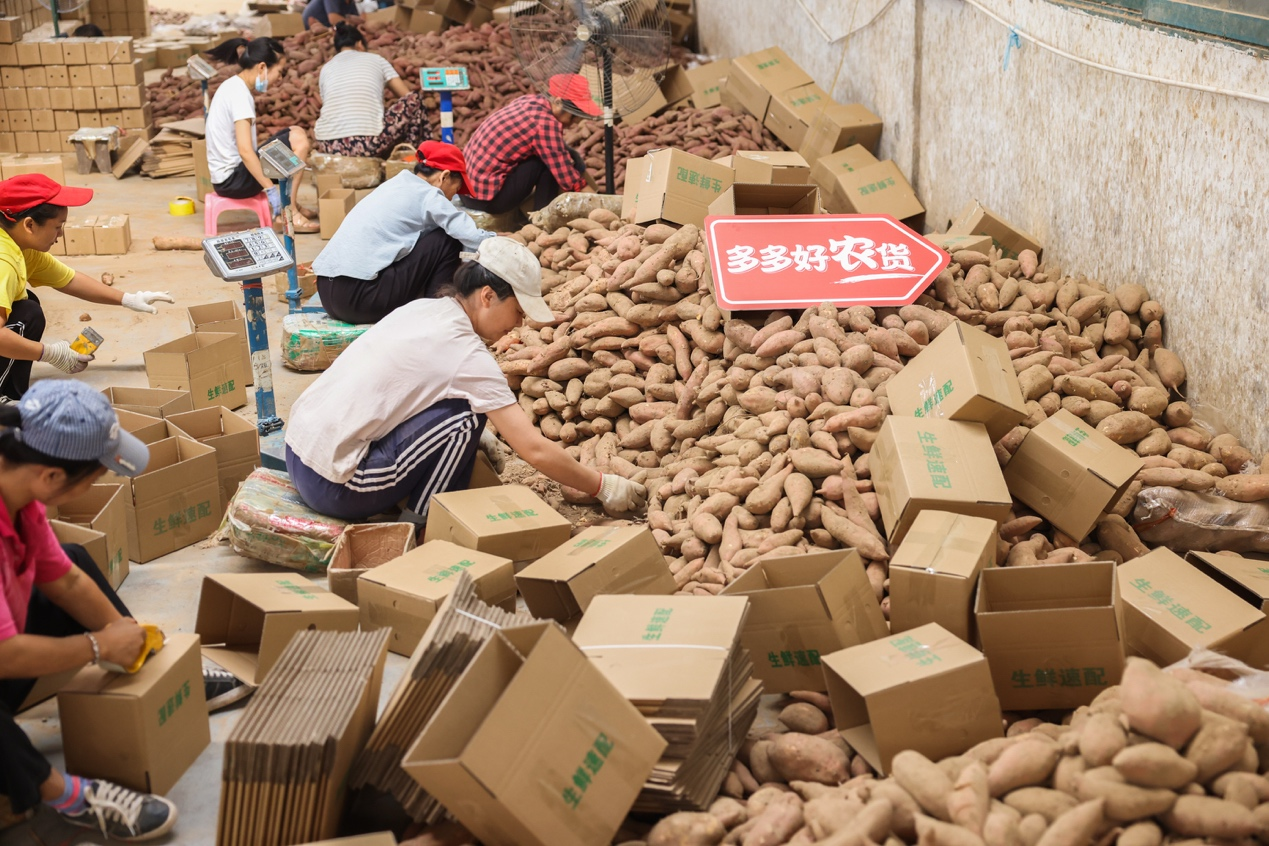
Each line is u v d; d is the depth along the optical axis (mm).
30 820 2482
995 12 5371
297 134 8125
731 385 3900
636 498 3844
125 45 9305
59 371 5234
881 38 7031
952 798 2045
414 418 3541
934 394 3332
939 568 2684
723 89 8109
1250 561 2980
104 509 3316
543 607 3113
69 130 9469
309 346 5234
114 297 5082
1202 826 1961
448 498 3486
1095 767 2062
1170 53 3957
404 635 3078
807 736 2500
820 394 3607
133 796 2432
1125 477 3148
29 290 4863
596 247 5168
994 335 4211
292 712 2248
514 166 6562
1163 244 4113
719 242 4242
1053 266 4793
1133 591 2818
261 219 7086
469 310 3643
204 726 2727
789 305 4055
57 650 2342
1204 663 2463
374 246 5039
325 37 10703
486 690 2146
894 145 6945
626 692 2291
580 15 6301
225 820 2211
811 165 7195
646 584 3117
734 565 3174
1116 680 2531
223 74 10383
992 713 2393
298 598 2934
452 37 10375
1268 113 3463
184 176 9180
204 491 3771
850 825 2053
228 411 4102
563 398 4469
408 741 2324
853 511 3217
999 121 5465
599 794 2131
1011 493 3357
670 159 5199
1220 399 3818
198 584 3529
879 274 4148
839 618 2682
